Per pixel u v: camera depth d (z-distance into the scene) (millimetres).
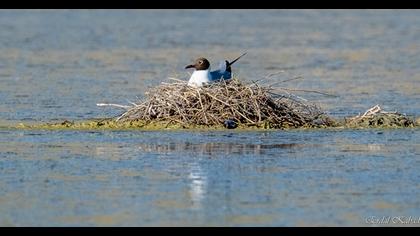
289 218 12859
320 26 45875
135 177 15000
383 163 16000
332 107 22281
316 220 12773
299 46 37625
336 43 38625
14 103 22656
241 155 16531
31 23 46719
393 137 18234
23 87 25562
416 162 16078
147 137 18094
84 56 33906
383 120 19547
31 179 14891
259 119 18938
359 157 16438
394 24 46500
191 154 16609
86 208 13312
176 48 36906
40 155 16609
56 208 13312
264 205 13453
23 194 14023
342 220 12781
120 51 35750
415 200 13703
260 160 16156
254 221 12719
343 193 14078
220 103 19016
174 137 18062
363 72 29625
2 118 20484
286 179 14875
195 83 19125
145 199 13758
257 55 34719
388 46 37438
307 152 16812
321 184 14570
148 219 12812
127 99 23453
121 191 14180
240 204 13492
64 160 16203
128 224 12594
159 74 28859
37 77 27891
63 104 22516
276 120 19016
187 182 14695
